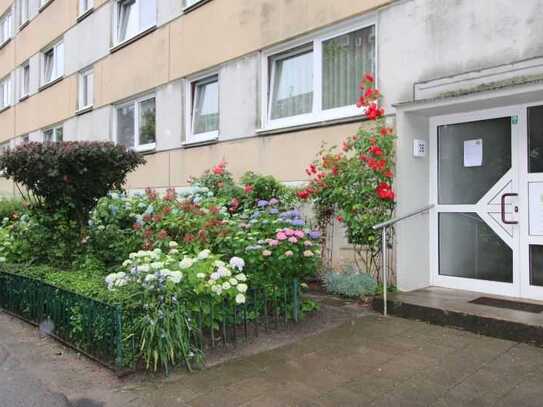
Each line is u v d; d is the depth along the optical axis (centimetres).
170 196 639
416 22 586
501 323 444
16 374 389
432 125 610
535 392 337
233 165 866
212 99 959
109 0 1241
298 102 777
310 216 691
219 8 898
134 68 1143
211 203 641
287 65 801
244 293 438
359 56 680
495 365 384
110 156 583
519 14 499
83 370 395
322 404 328
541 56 483
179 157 1005
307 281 656
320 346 437
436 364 389
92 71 1359
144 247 552
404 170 584
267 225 519
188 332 404
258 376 376
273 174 784
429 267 612
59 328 468
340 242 661
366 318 519
